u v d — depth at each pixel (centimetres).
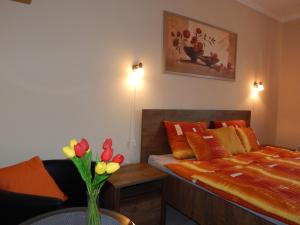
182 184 218
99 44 232
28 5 194
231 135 296
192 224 226
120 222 120
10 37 187
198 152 254
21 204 122
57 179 181
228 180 186
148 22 264
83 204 172
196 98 317
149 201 206
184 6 295
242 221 165
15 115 193
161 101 282
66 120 217
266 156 278
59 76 211
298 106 414
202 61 315
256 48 392
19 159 196
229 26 348
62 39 211
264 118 416
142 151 265
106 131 242
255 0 363
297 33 414
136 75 258
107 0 235
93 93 231
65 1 211
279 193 160
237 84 367
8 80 188
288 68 426
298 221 130
